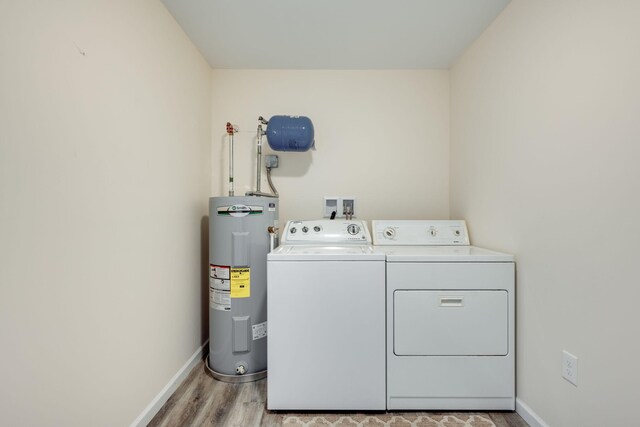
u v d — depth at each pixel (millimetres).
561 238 1125
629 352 883
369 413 1403
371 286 1383
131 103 1218
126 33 1187
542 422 1223
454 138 2098
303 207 2199
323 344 1388
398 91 2184
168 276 1509
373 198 2203
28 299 800
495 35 1575
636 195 856
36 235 821
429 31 1714
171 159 1546
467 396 1387
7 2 744
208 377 1692
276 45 1870
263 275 1698
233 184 2098
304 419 1361
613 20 915
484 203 1683
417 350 1385
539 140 1238
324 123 2191
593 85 986
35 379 819
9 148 753
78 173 955
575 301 1064
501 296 1375
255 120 2174
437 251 1556
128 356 1198
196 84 1888
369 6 1501
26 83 790
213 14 1558
